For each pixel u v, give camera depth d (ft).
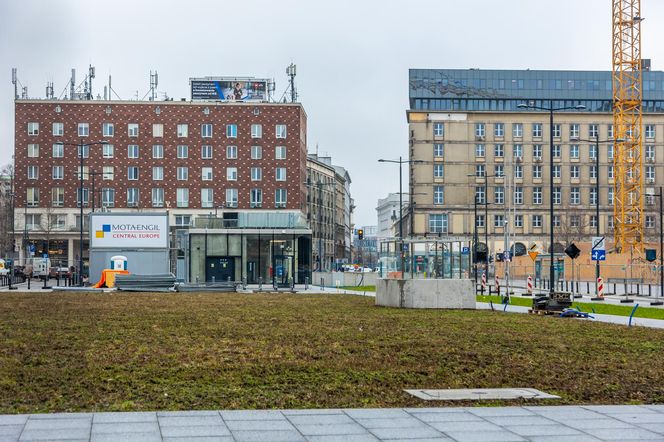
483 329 90.33
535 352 68.28
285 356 63.67
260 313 115.44
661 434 37.55
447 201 426.92
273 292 205.77
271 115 365.81
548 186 427.74
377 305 139.74
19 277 295.89
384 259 148.97
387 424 38.96
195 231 243.60
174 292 198.70
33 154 359.46
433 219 426.92
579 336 83.20
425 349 69.15
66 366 56.95
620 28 395.96
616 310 136.56
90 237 222.89
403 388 49.62
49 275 315.17
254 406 43.24
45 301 146.72
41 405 42.57
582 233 406.21
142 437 35.35
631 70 396.57
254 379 51.93
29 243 344.08
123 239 223.10
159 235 223.92
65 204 359.66
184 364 58.54
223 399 44.91
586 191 428.97
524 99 443.32
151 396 45.42
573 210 424.87
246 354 64.64
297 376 53.42
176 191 361.92
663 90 450.30
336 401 44.96
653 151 430.61
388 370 56.59
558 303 121.29
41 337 77.00
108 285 212.23
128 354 64.13
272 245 245.65
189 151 362.53
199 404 43.42
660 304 153.79
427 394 47.42
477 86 444.14
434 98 442.09
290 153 366.02
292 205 365.40
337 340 76.28
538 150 429.38
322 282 249.55
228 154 364.38
